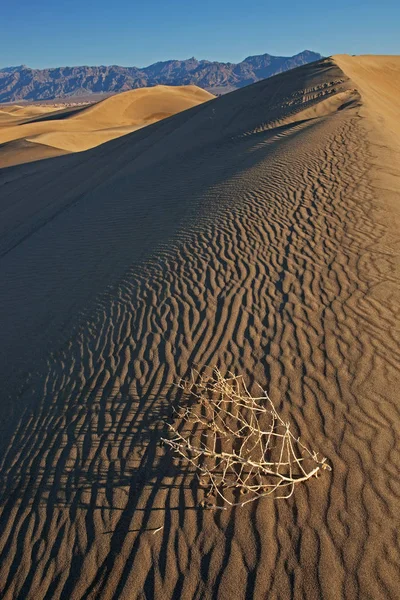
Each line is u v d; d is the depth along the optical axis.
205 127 25.23
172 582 3.73
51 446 5.32
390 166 12.12
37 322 8.57
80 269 10.41
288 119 19.92
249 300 7.17
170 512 4.25
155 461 4.81
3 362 7.68
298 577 3.58
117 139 32.12
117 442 5.14
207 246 9.10
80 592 3.82
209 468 4.62
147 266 9.02
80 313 8.16
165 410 5.45
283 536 3.87
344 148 13.47
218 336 6.51
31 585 3.97
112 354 6.69
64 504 4.57
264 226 9.45
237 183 12.48
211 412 5.29
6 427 5.94
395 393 5.08
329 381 5.37
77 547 4.15
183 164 18.14
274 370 5.69
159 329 6.95
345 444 4.57
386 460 4.34
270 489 4.28
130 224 12.38
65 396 6.13
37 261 11.96
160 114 81.75
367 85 28.38
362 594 3.40
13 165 36.38
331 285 7.18
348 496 4.08
